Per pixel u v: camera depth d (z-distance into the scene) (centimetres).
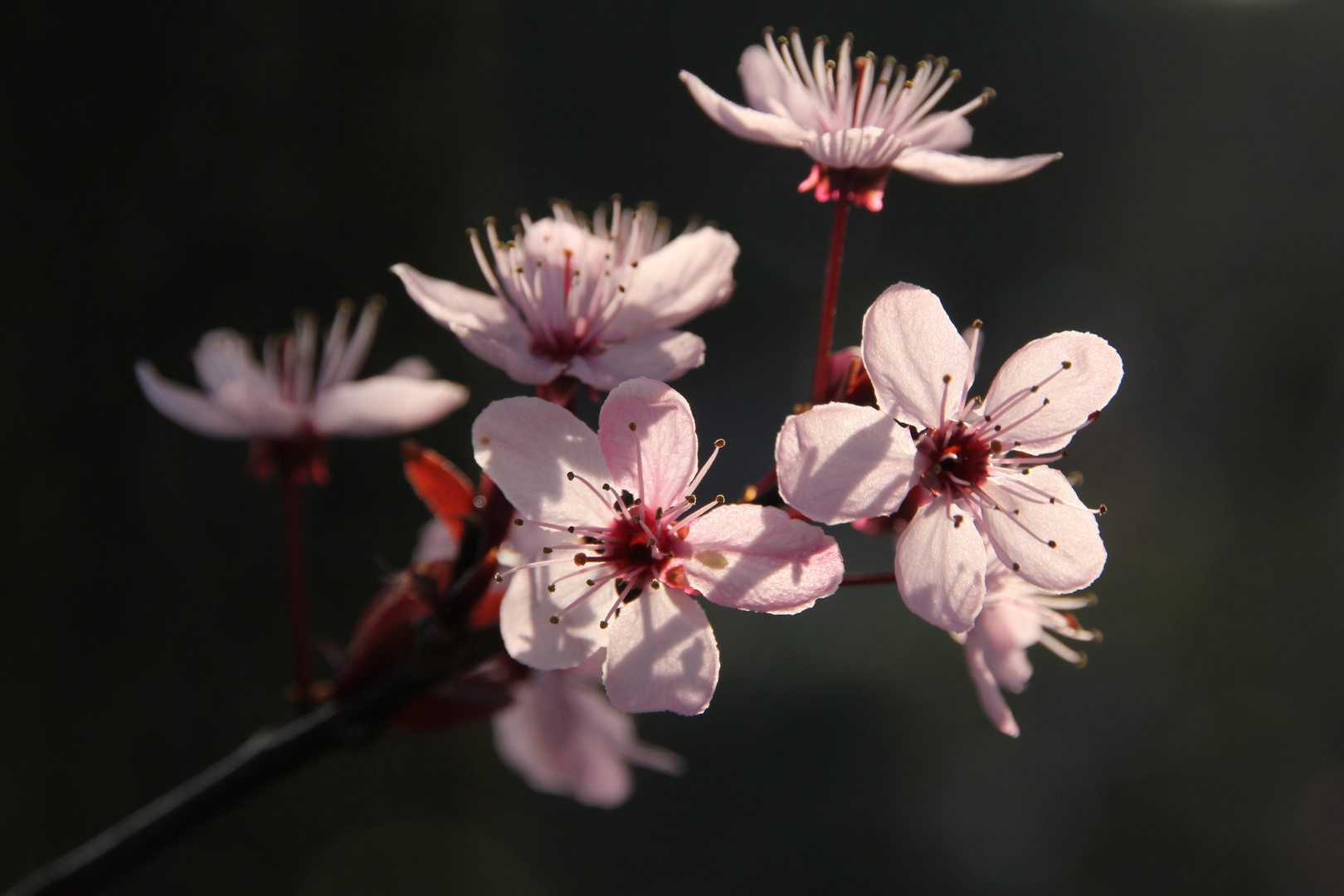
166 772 31
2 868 31
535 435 25
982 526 25
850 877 84
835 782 93
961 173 26
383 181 33
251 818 32
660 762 29
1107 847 92
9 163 31
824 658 108
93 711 31
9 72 31
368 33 32
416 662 26
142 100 31
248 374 27
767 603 25
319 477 27
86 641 31
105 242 31
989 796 94
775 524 25
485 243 35
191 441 31
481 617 26
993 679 26
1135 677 106
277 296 32
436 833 34
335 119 32
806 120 27
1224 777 96
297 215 32
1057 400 26
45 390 31
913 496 25
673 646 25
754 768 92
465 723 26
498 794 36
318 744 26
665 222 27
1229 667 109
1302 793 94
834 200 26
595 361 26
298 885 32
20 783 31
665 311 26
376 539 33
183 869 31
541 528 26
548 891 73
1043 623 27
